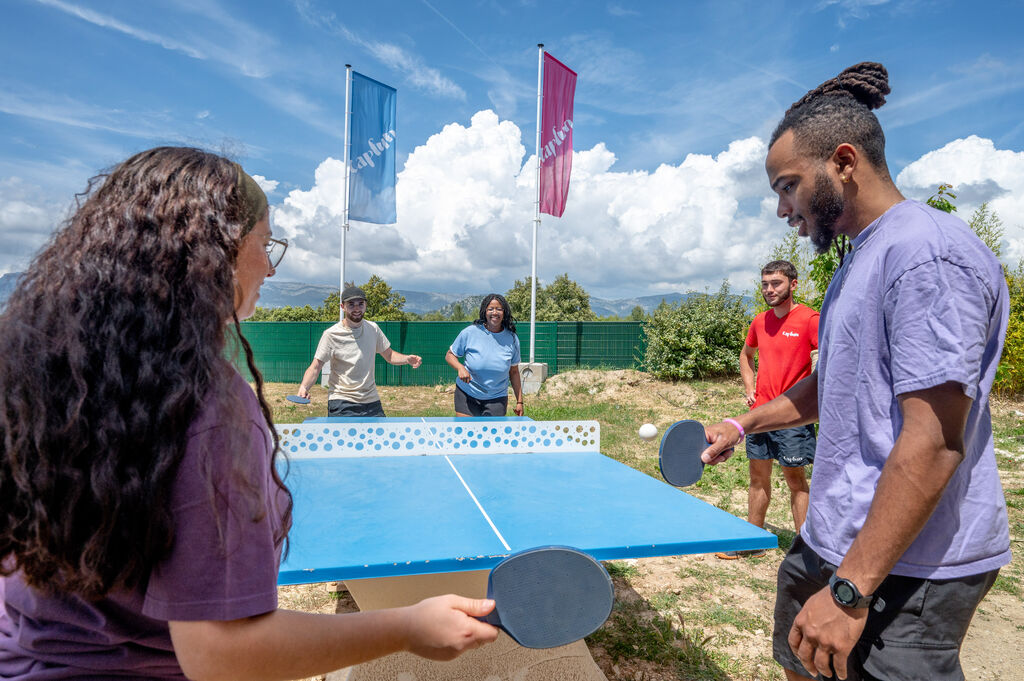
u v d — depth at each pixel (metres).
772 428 2.15
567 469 3.12
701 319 13.85
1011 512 5.74
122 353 0.82
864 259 1.55
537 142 13.91
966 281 1.32
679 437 1.99
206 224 0.92
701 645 3.33
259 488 0.89
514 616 1.11
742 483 6.59
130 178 0.94
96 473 0.78
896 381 1.37
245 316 1.12
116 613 0.90
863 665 1.57
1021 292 11.60
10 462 0.81
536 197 14.00
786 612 1.95
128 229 0.89
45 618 0.93
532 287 14.19
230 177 0.99
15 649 0.94
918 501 1.31
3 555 0.85
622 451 8.28
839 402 1.59
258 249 1.09
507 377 6.16
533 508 2.36
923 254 1.37
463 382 6.12
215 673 0.86
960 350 1.28
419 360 6.05
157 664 0.94
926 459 1.30
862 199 1.59
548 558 1.15
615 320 18.05
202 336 0.86
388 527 2.10
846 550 1.58
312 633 0.93
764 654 3.28
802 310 4.65
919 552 1.47
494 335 6.11
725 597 3.97
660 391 13.05
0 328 0.85
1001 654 3.36
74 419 0.78
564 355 16.06
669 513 2.29
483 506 2.40
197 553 0.83
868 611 1.55
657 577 4.27
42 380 0.81
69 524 0.79
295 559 1.78
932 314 1.33
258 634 0.87
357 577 1.73
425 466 3.18
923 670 1.48
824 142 1.58
